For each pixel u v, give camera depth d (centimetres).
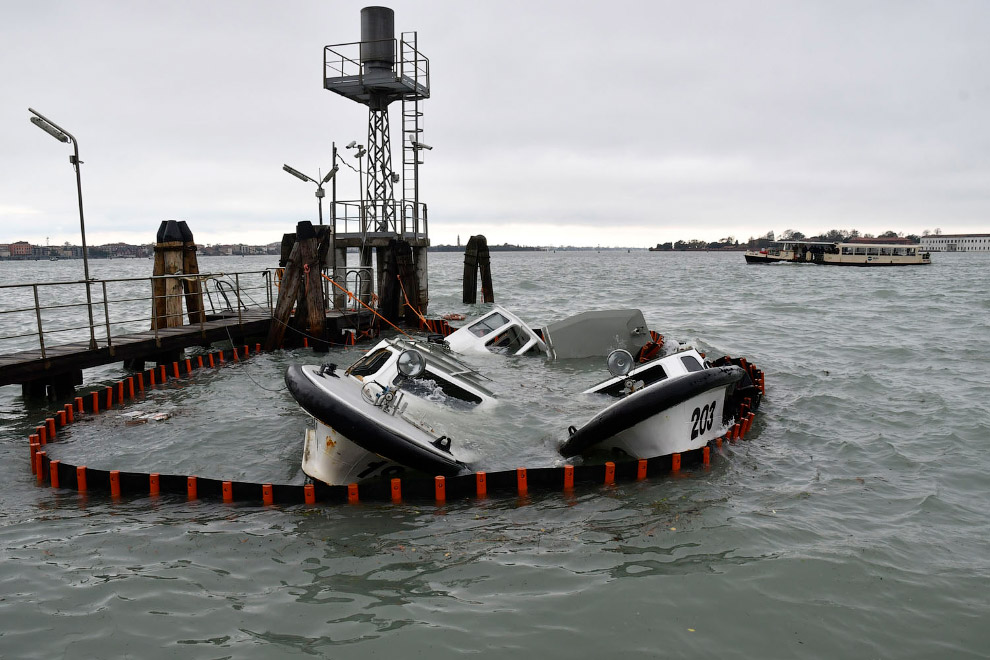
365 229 2464
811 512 756
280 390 1358
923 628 539
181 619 551
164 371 1448
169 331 1664
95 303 1398
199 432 1053
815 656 504
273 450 972
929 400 1280
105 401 1225
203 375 1520
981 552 667
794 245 10325
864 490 829
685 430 888
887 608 566
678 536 691
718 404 938
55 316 3125
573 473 816
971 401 1272
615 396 1123
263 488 777
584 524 722
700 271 8888
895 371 1595
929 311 3106
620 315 1673
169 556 654
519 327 1712
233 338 1942
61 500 798
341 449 794
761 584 599
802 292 4538
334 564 639
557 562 640
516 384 1319
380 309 2409
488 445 952
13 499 802
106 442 1009
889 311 3127
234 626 542
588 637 525
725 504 772
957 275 7300
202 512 758
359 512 753
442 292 4512
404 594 588
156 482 801
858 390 1379
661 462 866
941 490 830
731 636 527
